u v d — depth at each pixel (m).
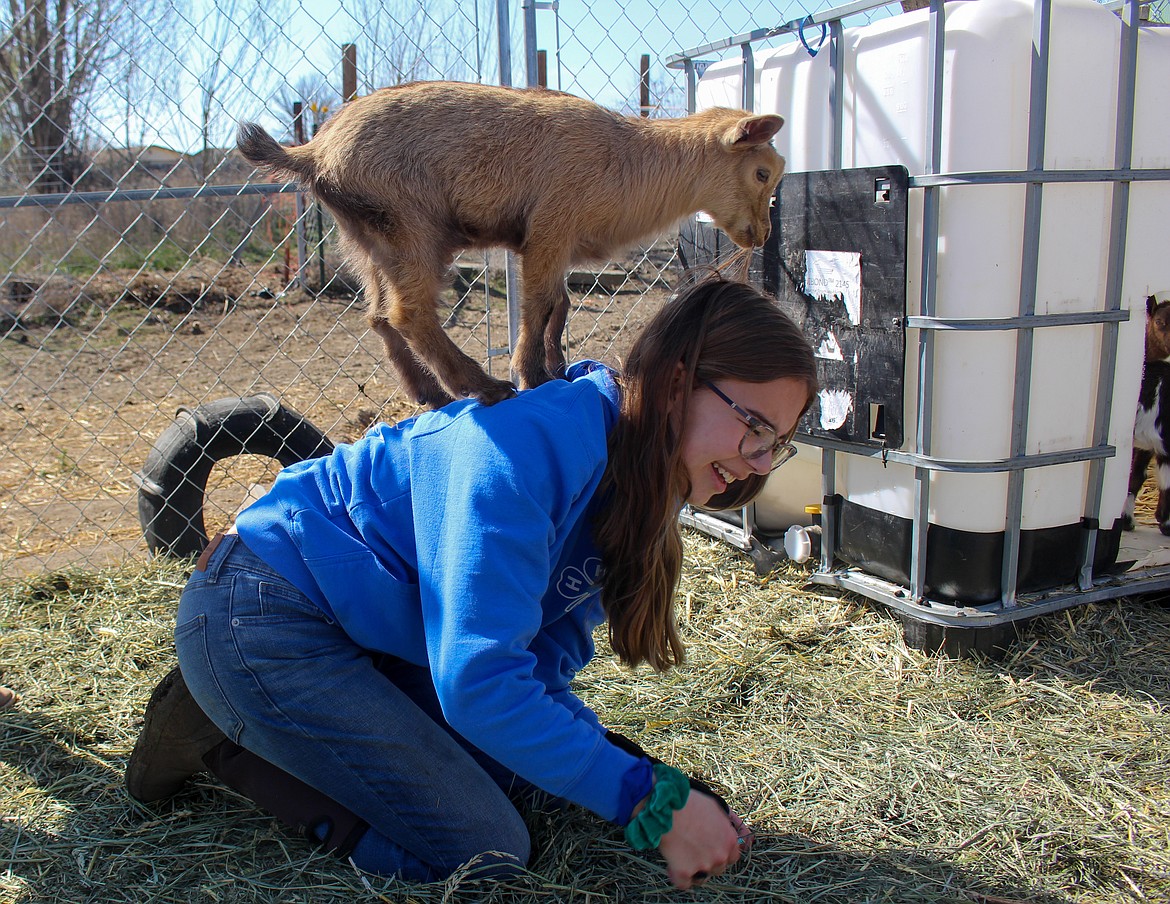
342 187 2.61
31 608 3.47
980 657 3.10
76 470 5.16
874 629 3.30
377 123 2.59
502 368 5.77
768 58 3.54
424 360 2.68
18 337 8.55
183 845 2.20
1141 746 2.62
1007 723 2.75
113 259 10.20
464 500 1.72
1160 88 2.95
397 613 1.93
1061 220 2.91
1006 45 2.75
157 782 2.27
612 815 1.73
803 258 3.37
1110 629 3.22
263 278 10.71
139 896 2.05
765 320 1.74
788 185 3.38
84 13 4.97
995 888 2.11
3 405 6.72
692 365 1.73
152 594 3.54
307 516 1.95
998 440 2.99
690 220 3.99
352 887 2.00
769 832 2.28
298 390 7.06
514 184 2.71
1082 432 3.11
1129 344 3.10
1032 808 2.36
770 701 2.88
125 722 2.74
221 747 2.18
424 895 1.96
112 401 6.93
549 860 2.12
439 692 1.70
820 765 2.55
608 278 9.27
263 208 9.93
